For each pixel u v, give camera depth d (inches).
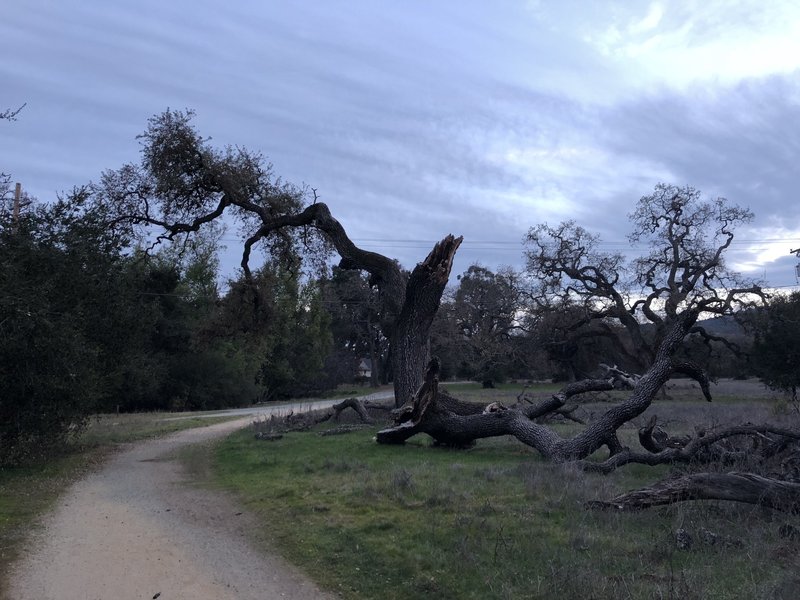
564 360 2420.0
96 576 258.8
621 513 308.7
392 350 826.2
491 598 222.5
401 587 241.8
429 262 784.9
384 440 636.1
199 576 260.4
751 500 302.2
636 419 901.8
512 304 2549.2
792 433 417.4
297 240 1061.1
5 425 536.7
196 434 888.3
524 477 412.2
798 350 1439.5
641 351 2001.7
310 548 292.8
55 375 536.1
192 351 1787.6
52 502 405.7
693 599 202.1
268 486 441.4
